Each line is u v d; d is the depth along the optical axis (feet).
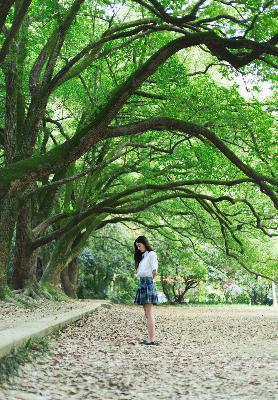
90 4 60.80
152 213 113.19
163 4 43.78
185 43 42.27
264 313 95.45
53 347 27.61
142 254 36.19
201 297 227.81
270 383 20.47
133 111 66.85
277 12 41.01
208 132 49.11
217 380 21.49
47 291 75.51
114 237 142.72
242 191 86.33
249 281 182.09
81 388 19.03
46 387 18.69
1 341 21.45
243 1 42.83
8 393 16.51
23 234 68.18
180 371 23.89
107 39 49.96
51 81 50.83
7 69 56.90
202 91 59.77
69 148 43.14
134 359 27.30
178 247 131.23
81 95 72.38
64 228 70.44
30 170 42.32
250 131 62.44
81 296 141.28
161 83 61.26
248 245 122.52
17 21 42.14
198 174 71.72
